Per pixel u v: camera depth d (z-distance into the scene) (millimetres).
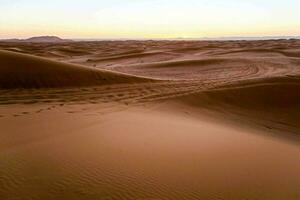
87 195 5844
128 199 5844
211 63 41406
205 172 7297
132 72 36250
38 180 6270
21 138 8812
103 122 11078
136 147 8547
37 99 15633
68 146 8289
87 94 17312
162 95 17359
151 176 6812
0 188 5883
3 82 18125
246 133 11695
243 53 58406
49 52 66125
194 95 16984
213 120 13602
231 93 17719
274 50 60500
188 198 6086
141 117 12211
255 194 6551
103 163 7262
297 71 33656
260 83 19609
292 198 6594
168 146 8852
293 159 9031
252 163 8227
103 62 50969
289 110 16719
